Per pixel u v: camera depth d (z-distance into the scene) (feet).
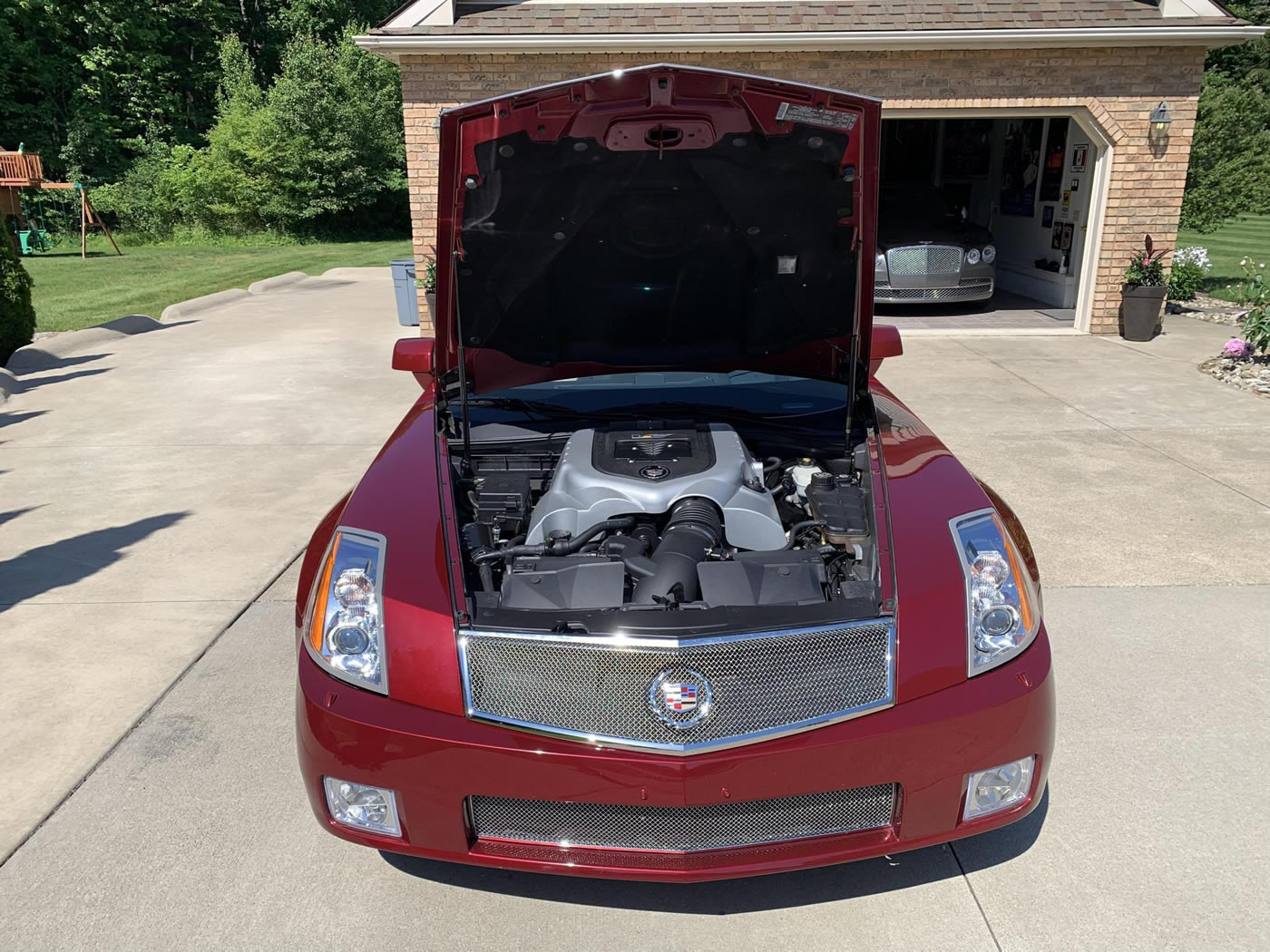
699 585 8.29
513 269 10.12
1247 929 7.64
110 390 28.30
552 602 7.88
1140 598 13.46
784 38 30.42
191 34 111.96
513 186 9.21
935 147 48.32
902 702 7.16
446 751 7.00
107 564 15.34
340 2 114.73
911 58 31.63
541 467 10.96
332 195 96.22
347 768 7.22
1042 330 35.04
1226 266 57.31
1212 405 24.21
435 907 8.05
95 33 102.94
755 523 9.37
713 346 11.45
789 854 7.21
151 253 81.97
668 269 10.36
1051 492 17.90
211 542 16.24
